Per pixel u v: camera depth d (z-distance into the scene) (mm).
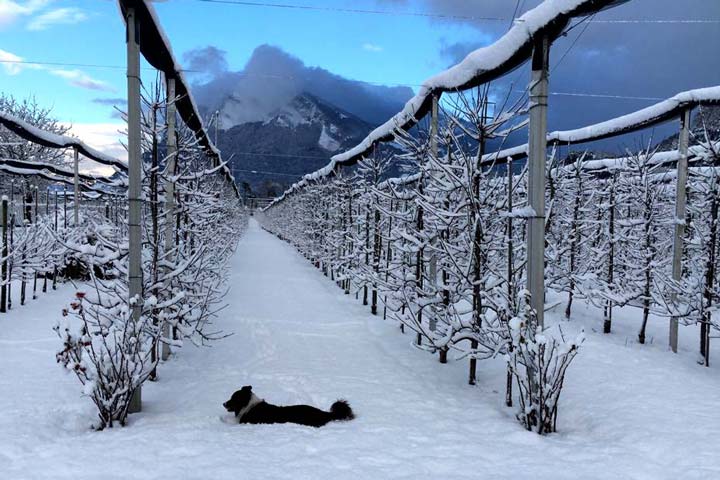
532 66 5293
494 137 6500
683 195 9312
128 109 5461
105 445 4078
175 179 7277
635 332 11398
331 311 12281
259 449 4090
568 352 4676
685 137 9141
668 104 8898
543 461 3918
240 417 5039
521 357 5156
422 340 9102
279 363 7508
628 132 9953
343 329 10258
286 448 4129
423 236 8555
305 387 6309
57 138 14641
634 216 15383
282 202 48844
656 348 9742
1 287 10477
